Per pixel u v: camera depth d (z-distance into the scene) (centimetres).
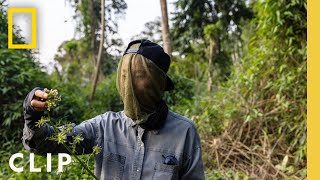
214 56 923
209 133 477
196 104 543
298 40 468
